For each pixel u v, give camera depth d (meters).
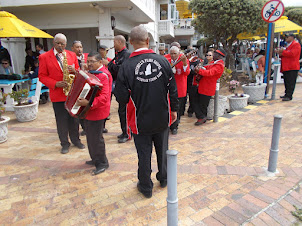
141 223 2.43
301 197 2.75
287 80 7.08
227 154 3.92
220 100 6.02
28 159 4.00
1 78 7.09
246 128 5.15
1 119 4.82
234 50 20.06
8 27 6.18
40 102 8.23
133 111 2.53
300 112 5.99
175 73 4.75
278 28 9.98
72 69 3.65
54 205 2.77
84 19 9.21
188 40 28.05
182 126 5.55
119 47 4.24
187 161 3.72
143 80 2.37
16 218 2.57
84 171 3.56
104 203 2.78
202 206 2.64
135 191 3.00
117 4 8.47
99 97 2.99
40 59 3.88
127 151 4.24
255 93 7.41
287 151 3.91
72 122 4.27
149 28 15.24
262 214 2.49
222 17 9.85
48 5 8.43
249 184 3.03
